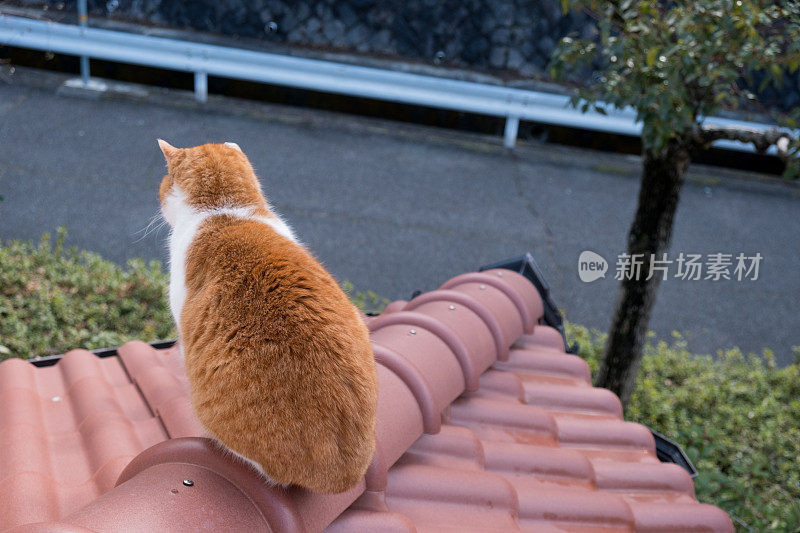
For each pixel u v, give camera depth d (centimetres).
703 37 413
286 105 1293
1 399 311
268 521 191
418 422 268
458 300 353
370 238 946
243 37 1344
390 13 1334
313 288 194
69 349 595
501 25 1329
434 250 944
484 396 326
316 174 1085
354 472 183
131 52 1173
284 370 178
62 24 1186
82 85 1211
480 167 1191
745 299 963
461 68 1350
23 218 866
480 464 278
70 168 990
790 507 559
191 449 203
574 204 1120
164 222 317
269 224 245
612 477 302
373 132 1254
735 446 657
